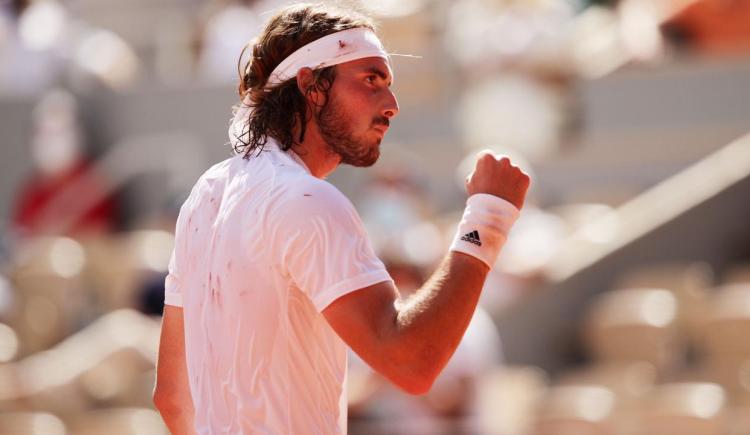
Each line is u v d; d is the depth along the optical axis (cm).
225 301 873
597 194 2917
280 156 895
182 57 3444
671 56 2916
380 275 841
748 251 2691
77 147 3288
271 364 857
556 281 2533
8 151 3325
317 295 837
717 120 2859
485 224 865
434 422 1864
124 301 2733
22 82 3353
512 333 2469
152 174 3244
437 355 818
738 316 2319
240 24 3281
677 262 2653
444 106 3036
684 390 2147
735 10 2889
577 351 2488
